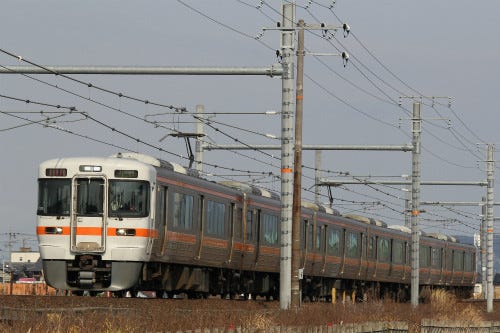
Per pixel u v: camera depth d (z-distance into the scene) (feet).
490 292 432.66
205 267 277.85
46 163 232.53
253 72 224.94
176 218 248.93
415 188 358.84
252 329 152.15
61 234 229.25
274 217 320.70
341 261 382.42
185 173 259.60
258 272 321.93
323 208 370.73
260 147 337.52
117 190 230.27
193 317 157.79
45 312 144.15
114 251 228.22
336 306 247.70
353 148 344.08
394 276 449.06
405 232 469.98
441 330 258.37
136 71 216.13
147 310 161.17
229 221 284.82
